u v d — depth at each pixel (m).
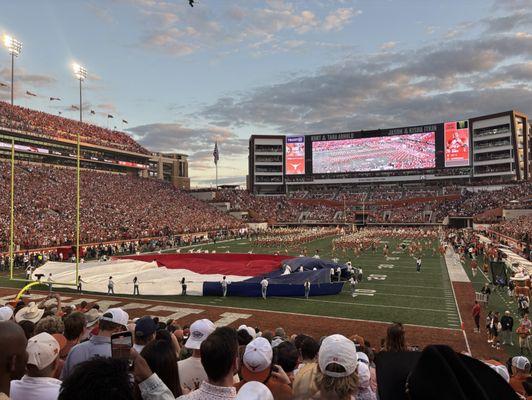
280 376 4.37
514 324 20.94
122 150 92.50
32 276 33.25
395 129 103.94
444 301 25.89
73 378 2.29
